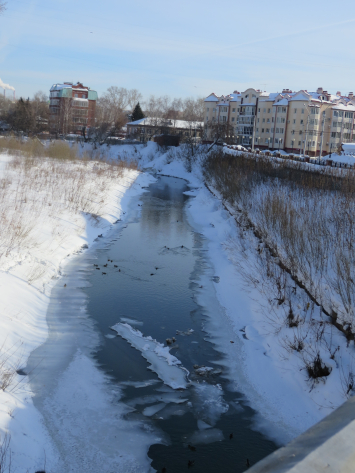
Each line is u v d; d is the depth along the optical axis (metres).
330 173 22.53
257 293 12.76
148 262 16.36
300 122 76.88
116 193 29.88
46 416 7.23
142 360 9.45
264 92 84.94
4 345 8.84
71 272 14.43
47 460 6.21
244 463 6.57
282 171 25.97
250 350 10.11
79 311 11.55
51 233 16.48
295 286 12.42
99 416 7.42
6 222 14.74
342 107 76.88
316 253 12.68
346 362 8.56
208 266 16.31
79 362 9.08
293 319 10.54
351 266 11.23
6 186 21.31
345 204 15.11
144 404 7.91
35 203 19.33
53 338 9.98
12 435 6.23
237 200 24.55
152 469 6.34
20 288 11.47
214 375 9.09
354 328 9.10
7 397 7.15
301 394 8.29
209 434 7.21
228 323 11.61
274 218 16.39
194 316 11.88
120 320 11.26
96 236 19.25
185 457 6.63
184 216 26.47
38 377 8.33
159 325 11.19
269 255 15.16
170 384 8.61
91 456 6.48
